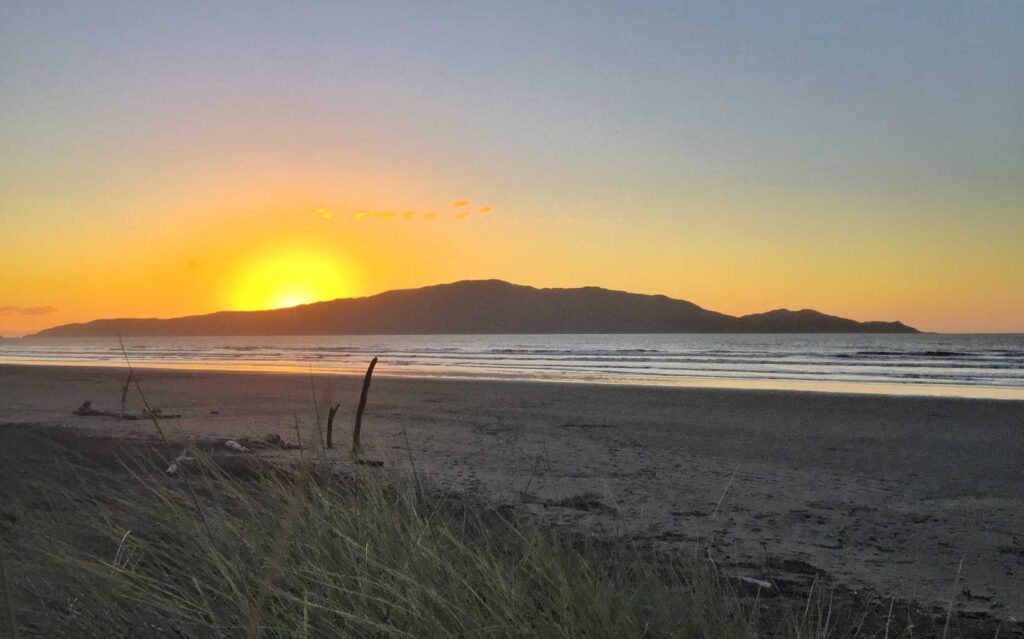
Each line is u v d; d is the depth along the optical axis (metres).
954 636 3.98
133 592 2.57
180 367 46.25
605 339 158.38
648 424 15.64
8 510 3.91
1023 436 13.99
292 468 3.83
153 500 3.63
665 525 6.81
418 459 10.54
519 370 40.22
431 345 108.75
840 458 11.46
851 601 4.57
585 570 2.90
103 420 15.36
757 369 40.53
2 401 21.00
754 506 7.85
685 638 2.57
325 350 84.50
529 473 9.51
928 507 7.96
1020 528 7.00
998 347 73.62
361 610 2.35
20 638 2.31
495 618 2.34
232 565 2.54
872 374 35.12
